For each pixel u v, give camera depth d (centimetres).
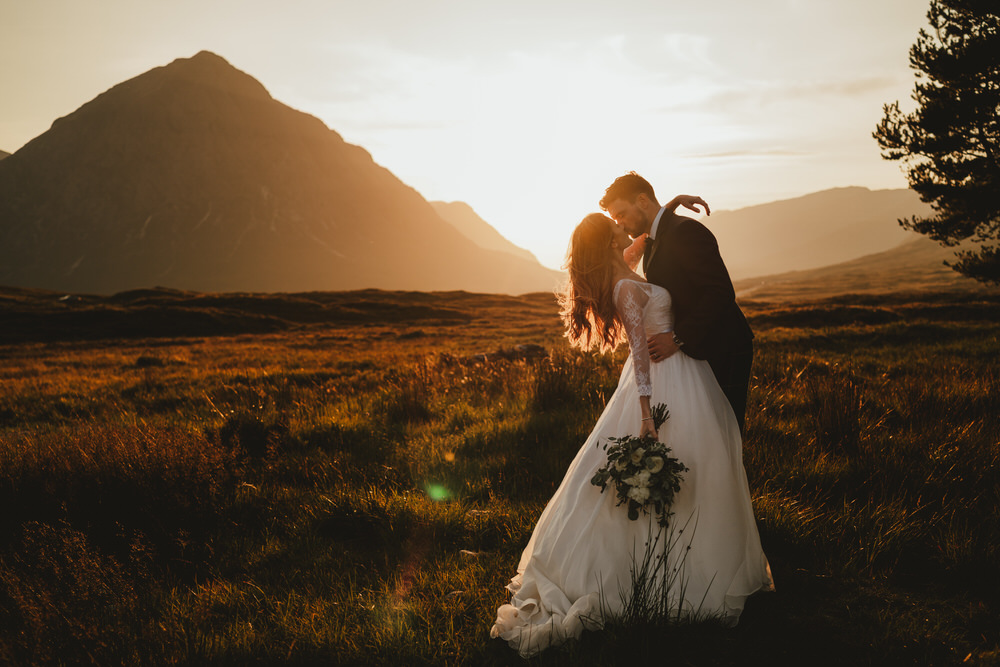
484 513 438
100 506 434
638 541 287
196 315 5053
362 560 385
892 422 597
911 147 1570
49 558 332
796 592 320
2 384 1580
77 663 266
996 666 250
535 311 6406
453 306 7181
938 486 421
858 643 271
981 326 1741
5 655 264
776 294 13888
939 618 289
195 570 376
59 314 4894
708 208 333
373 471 552
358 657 273
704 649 269
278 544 409
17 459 507
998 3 1395
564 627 269
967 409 613
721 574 286
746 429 570
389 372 1431
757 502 401
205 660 269
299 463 579
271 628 300
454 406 833
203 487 463
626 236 327
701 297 303
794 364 997
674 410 295
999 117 1441
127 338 4397
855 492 433
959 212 1605
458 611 311
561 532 298
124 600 320
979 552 324
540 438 621
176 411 1020
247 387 1195
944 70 1459
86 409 1119
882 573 328
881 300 5597
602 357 956
